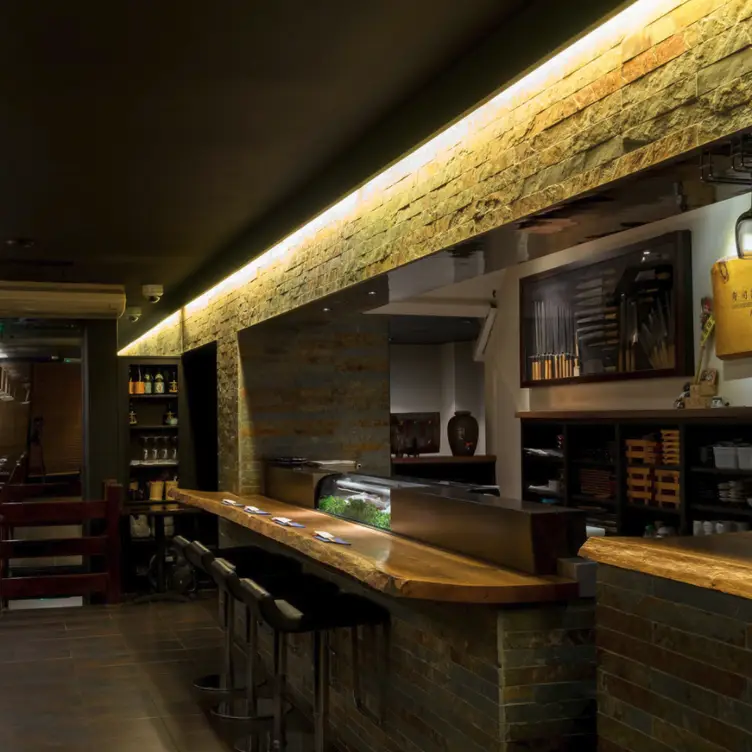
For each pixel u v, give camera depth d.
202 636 6.88
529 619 3.15
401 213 3.93
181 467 8.97
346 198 4.55
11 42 2.79
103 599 8.27
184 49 2.87
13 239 5.80
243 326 6.61
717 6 2.16
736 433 5.15
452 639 3.49
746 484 4.76
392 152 3.52
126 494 8.84
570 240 3.37
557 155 2.80
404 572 3.29
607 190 2.63
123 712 5.09
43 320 8.59
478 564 3.47
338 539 4.18
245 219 5.28
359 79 3.17
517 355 7.85
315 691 4.11
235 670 5.97
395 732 4.00
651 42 2.39
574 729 3.17
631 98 2.46
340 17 2.67
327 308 5.34
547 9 2.54
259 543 6.51
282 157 4.06
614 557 2.61
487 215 3.21
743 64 2.07
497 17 2.72
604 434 6.32
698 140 2.21
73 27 2.68
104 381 8.77
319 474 5.79
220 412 7.31
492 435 8.47
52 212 5.03
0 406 10.90
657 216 2.98
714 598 2.24
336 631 4.79
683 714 2.34
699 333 5.48
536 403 7.49
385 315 7.12
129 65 2.99
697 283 5.51
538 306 7.28
